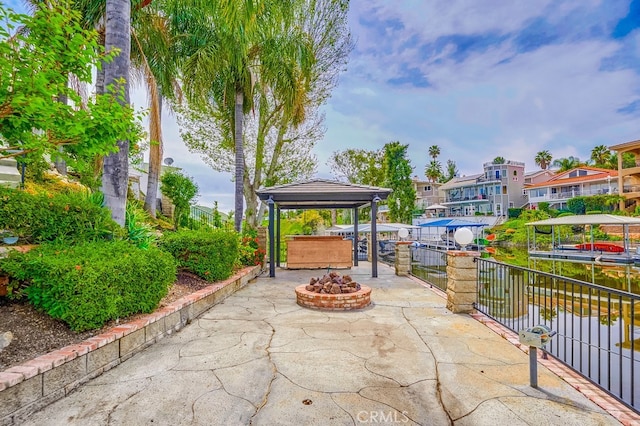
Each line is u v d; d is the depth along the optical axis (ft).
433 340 13.47
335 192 29.63
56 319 11.20
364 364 11.09
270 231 30.32
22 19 10.46
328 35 42.60
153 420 7.82
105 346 10.41
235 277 23.99
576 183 117.39
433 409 8.44
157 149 30.78
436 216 145.89
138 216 21.75
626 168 94.32
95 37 12.44
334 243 36.11
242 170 39.37
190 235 21.79
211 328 14.98
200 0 30.35
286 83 37.22
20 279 11.56
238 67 35.65
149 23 32.01
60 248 13.19
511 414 8.25
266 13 33.35
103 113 12.26
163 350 12.24
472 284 17.57
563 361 11.19
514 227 101.04
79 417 7.89
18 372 7.83
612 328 21.89
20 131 11.44
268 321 16.11
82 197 17.19
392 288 24.68
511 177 136.77
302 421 7.87
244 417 8.00
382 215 147.64
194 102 37.14
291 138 48.01
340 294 18.66
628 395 12.54
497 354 12.09
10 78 9.96
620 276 50.65
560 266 60.59
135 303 12.60
